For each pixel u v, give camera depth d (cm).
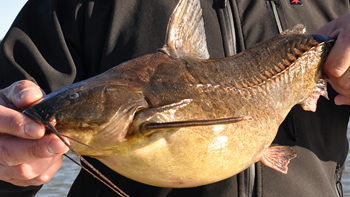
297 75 71
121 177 72
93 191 74
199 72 64
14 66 74
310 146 76
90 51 76
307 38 73
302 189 74
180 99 60
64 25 76
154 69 62
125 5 76
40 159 57
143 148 59
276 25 77
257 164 72
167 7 76
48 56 74
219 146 61
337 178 81
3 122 56
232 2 77
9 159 56
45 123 57
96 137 58
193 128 60
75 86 60
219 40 75
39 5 77
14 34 75
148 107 59
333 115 79
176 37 66
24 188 71
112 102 58
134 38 75
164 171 60
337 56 71
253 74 68
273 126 68
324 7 83
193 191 71
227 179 71
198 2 68
